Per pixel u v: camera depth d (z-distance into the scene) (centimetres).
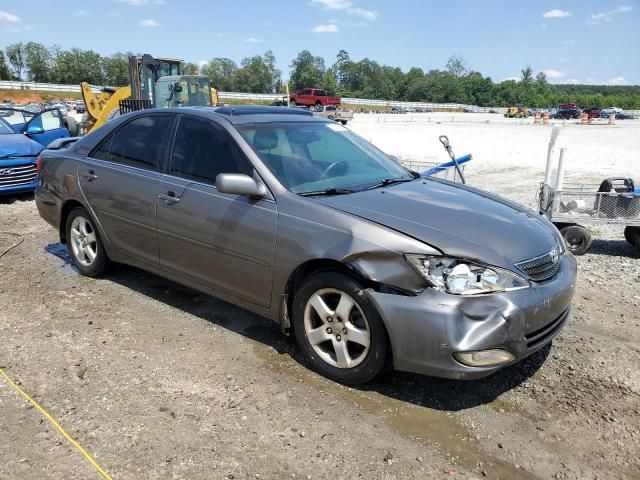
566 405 335
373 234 326
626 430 312
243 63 11231
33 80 10762
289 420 313
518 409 330
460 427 312
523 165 1566
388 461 281
